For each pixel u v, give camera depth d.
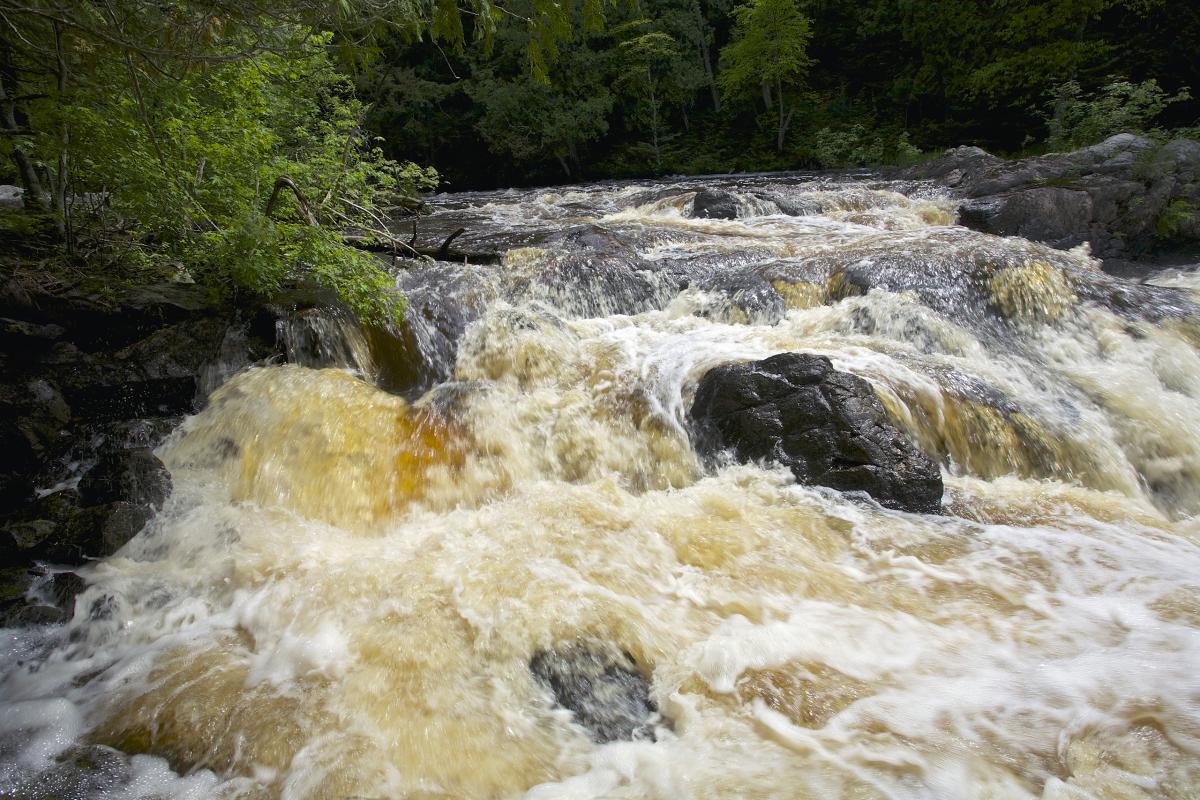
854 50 27.53
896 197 12.87
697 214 12.50
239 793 2.50
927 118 23.64
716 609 3.52
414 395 5.79
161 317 5.27
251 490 4.47
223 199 5.47
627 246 8.90
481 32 4.23
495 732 2.78
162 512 4.12
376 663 3.11
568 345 6.27
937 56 21.97
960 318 6.75
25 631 3.32
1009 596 3.62
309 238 5.48
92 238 5.97
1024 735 2.71
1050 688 2.94
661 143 27.22
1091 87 18.78
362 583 3.69
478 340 6.20
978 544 4.11
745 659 3.14
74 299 5.00
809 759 2.63
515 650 3.19
